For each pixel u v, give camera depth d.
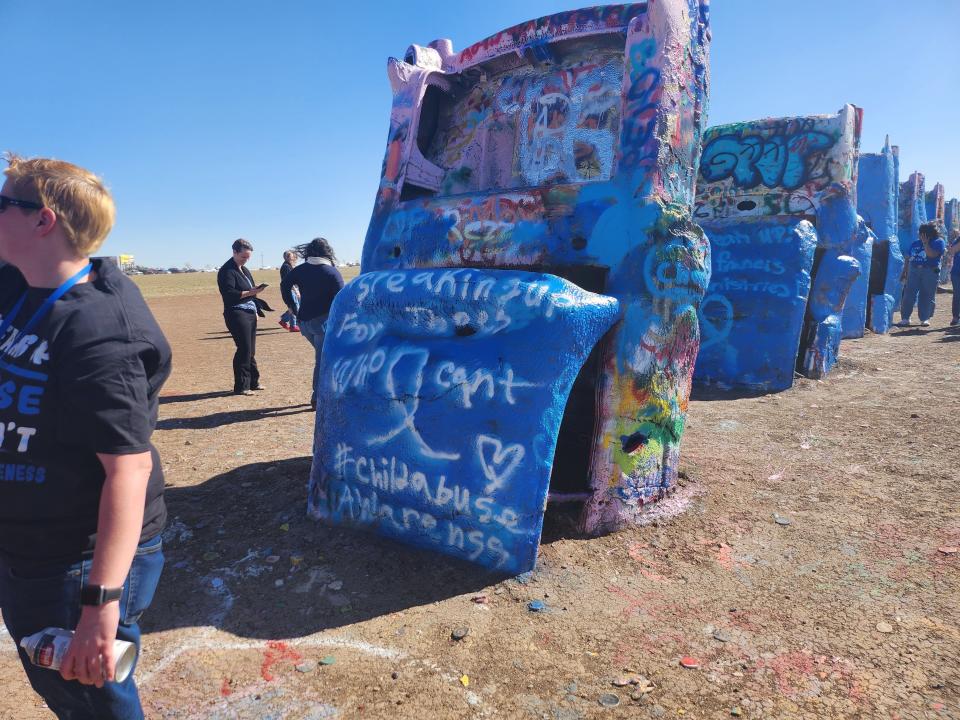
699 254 3.70
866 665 2.41
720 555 3.34
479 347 3.30
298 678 2.42
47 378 1.41
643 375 3.58
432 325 3.53
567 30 4.25
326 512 3.66
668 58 3.45
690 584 3.06
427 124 5.15
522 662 2.48
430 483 3.30
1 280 1.57
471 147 4.95
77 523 1.48
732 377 7.46
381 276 3.85
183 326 18.97
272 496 4.10
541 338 3.13
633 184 3.49
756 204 7.91
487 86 4.97
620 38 4.23
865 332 11.41
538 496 3.06
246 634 2.70
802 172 7.75
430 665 2.48
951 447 4.85
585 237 3.59
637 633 2.67
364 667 2.47
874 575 3.08
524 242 3.77
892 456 4.76
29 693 2.38
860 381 7.42
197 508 3.96
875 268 11.59
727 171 8.04
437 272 3.61
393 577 3.11
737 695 2.28
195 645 2.62
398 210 4.52
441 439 3.29
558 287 3.21
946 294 18.39
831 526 3.64
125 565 1.41
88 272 1.52
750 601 2.90
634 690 2.31
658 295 3.53
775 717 2.16
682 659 2.48
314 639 2.66
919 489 4.10
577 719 2.18
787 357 7.18
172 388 8.40
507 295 3.25
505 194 3.89
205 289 44.88
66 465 1.44
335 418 3.68
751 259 7.37
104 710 1.58
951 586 2.95
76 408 1.39
